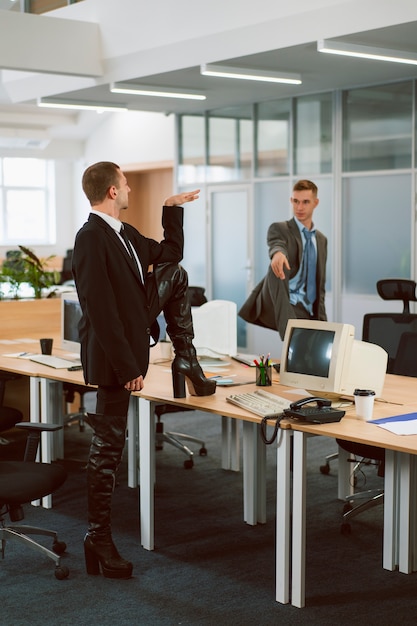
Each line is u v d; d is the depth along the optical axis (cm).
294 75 808
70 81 895
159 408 568
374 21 614
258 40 696
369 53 677
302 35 663
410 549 394
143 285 383
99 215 374
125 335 374
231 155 1029
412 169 839
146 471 422
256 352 1027
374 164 876
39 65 814
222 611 355
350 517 446
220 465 580
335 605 360
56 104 960
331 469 566
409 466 390
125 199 386
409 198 847
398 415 377
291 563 367
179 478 549
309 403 384
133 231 395
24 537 404
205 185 1068
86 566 397
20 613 354
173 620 347
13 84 993
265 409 376
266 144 984
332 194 915
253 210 1009
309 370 408
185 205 1102
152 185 1440
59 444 591
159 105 1014
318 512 479
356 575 392
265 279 538
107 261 369
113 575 387
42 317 697
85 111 1452
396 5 596
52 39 816
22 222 1662
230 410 385
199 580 388
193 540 439
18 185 1650
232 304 531
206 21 728
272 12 673
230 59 733
